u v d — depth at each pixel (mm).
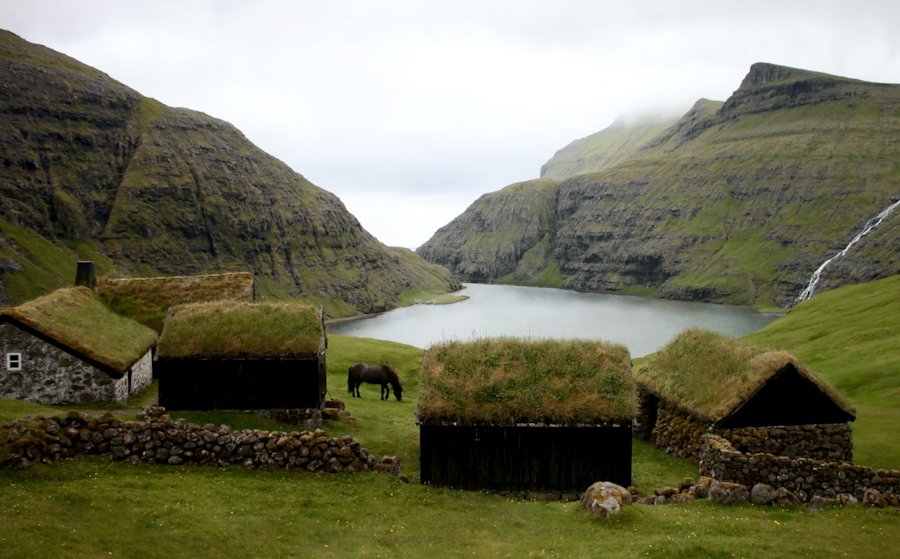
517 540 24375
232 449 31062
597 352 36625
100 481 26938
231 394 42531
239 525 23844
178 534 22375
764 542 22078
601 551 21797
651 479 35469
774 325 102625
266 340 42688
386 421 45281
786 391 37625
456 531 25500
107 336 48031
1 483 25594
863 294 107438
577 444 33438
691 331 47031
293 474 30859
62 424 29969
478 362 35875
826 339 80688
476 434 33469
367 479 31094
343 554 22578
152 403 46438
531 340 38031
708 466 32312
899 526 24547
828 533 23359
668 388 42719
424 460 33406
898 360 63969
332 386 62125
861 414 48812
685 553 20797
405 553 22828
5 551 18875
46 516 21891
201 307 45750
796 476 29406
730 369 39781
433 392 34188
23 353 43719
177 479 28375
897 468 37438
